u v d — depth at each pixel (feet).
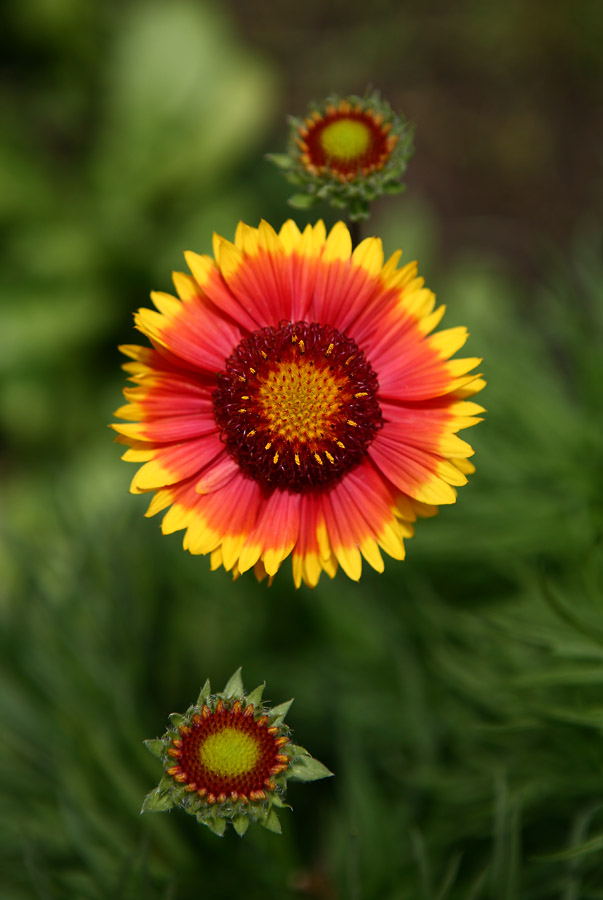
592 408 1.87
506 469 1.84
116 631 1.86
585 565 1.65
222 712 1.45
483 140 3.20
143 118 2.70
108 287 2.59
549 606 1.65
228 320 1.53
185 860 1.73
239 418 1.51
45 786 1.81
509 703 1.71
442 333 1.53
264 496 1.52
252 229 1.53
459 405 1.52
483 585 1.89
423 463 1.51
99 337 2.59
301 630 1.92
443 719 1.79
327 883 1.74
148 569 1.93
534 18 3.25
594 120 3.18
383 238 2.70
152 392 1.52
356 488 1.52
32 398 2.52
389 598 1.90
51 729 1.83
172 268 2.56
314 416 1.51
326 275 1.54
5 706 1.84
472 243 3.07
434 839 1.72
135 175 2.69
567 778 1.68
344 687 1.85
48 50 2.91
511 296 2.74
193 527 1.51
